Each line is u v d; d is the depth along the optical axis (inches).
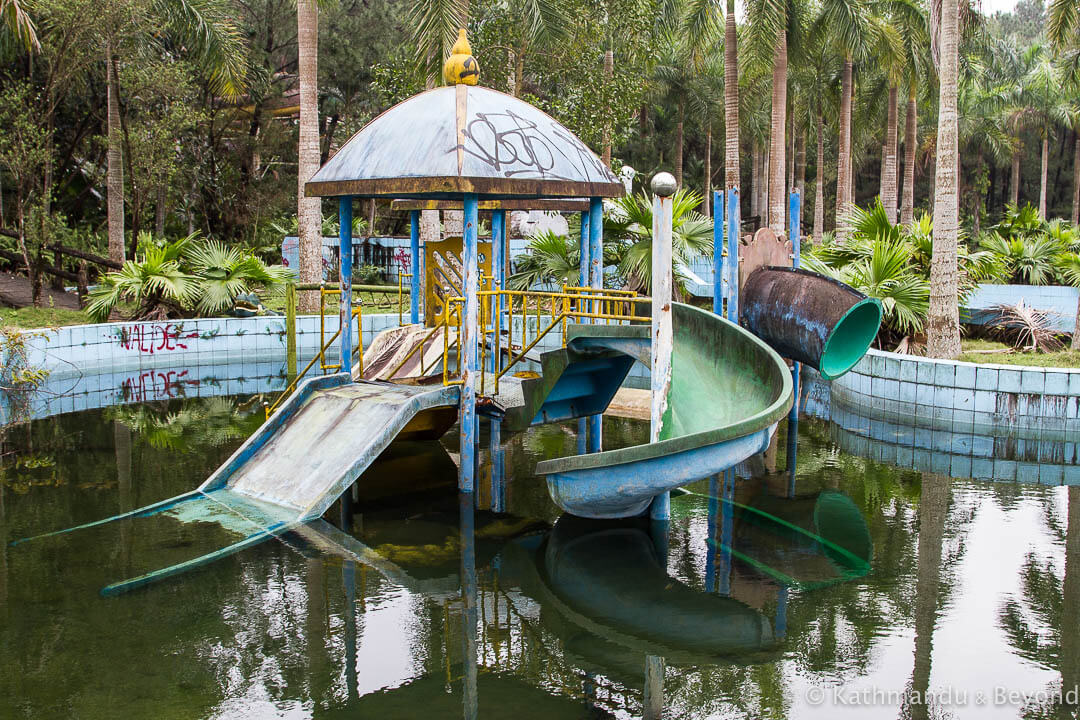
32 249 657.6
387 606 210.8
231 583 222.5
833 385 511.8
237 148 1047.0
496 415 318.3
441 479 324.8
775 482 327.0
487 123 280.1
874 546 256.5
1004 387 406.0
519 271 587.5
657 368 253.4
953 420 421.4
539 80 692.1
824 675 178.5
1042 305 616.7
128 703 163.9
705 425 270.4
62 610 204.7
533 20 560.4
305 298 677.3
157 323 581.6
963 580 229.0
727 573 235.8
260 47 1011.9
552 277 596.4
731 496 309.0
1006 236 945.5
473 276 290.0
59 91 681.6
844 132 1045.2
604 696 169.6
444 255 375.6
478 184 263.3
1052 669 179.8
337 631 197.0
